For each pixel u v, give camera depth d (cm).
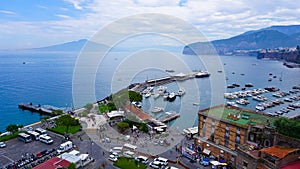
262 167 4962
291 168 4697
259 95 18188
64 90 17375
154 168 5816
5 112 13375
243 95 17825
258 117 6838
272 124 6178
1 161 6359
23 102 15112
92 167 5881
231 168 6062
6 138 7931
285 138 5416
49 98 15412
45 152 6819
